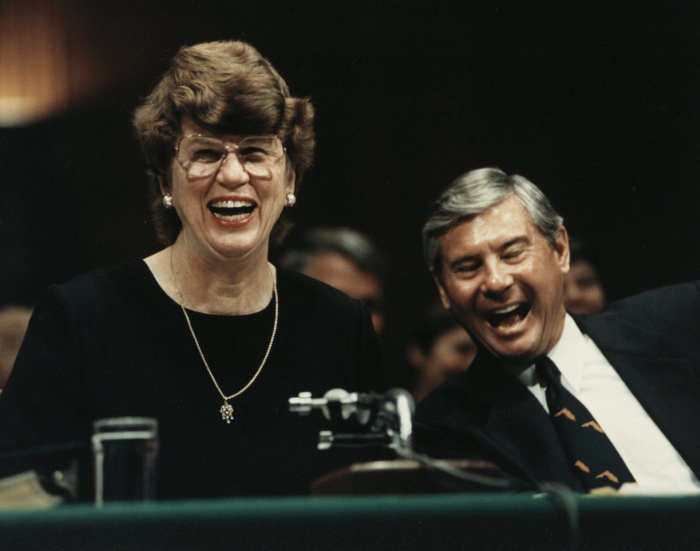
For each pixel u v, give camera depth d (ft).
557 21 17.20
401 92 17.58
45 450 6.70
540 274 9.53
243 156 8.46
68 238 16.98
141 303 8.92
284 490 8.40
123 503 6.03
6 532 5.24
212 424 8.59
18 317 12.91
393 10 17.12
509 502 5.58
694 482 9.00
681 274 16.81
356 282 12.72
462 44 17.37
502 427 9.40
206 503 5.40
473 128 17.46
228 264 8.76
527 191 9.75
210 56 8.52
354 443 8.13
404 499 5.53
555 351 9.84
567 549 5.69
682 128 17.06
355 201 17.38
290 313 9.32
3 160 16.84
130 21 16.78
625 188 17.12
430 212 10.00
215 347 8.91
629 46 17.17
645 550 5.83
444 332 13.12
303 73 17.22
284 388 8.94
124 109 16.87
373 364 9.64
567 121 17.29
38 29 16.78
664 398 9.43
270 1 16.81
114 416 8.35
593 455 9.00
